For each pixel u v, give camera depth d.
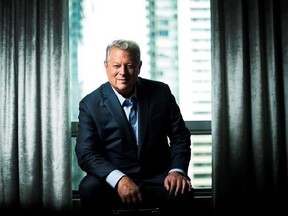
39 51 1.88
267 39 1.92
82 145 1.50
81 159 1.48
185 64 2.16
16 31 1.86
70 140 1.88
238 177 1.89
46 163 1.86
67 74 1.87
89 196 1.37
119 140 1.54
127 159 1.55
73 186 2.12
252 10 1.91
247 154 1.90
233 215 1.90
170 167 1.50
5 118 1.86
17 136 1.87
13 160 1.86
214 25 1.89
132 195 1.33
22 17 1.86
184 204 1.35
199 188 2.15
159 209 1.35
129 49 1.48
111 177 1.39
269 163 1.92
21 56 1.86
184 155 1.54
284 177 1.92
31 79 1.85
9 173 1.86
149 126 1.54
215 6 1.89
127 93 1.56
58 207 1.84
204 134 2.14
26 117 1.86
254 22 1.91
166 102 1.59
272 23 1.91
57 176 1.85
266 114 1.92
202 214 2.06
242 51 1.89
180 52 2.16
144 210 1.34
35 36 1.86
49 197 1.86
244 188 1.89
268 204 1.91
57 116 1.85
